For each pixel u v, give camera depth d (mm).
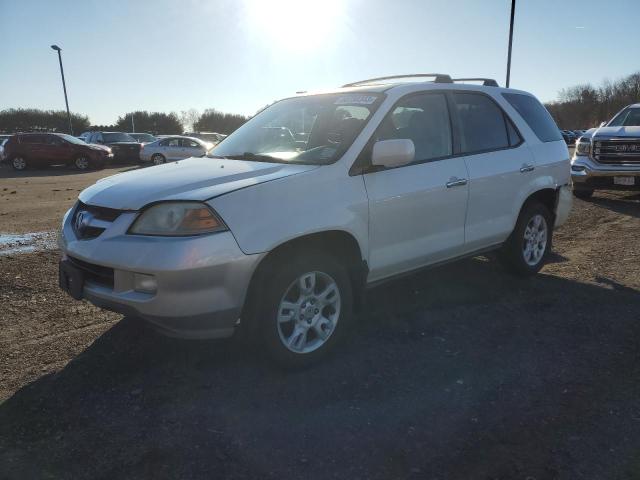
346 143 3832
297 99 4758
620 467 2611
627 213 9141
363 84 4941
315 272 3551
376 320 4422
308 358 3578
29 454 2758
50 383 3453
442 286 5258
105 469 2637
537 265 5520
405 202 4008
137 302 3102
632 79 71625
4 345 4016
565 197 5723
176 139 25594
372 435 2891
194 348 3916
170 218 3141
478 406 3160
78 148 23359
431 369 3607
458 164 4496
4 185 15859
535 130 5461
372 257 3885
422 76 4910
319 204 3504
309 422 3010
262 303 3355
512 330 4223
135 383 3441
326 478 2561
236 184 3348
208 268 3059
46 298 4984
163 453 2750
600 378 3465
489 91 5117
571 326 4289
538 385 3393
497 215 4895
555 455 2705
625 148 9805
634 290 5094
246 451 2760
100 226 3357
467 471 2600
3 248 6898
